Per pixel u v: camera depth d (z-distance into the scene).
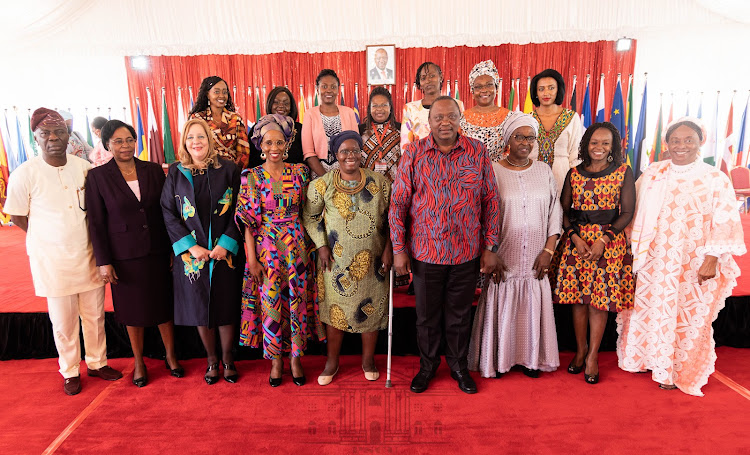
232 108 3.27
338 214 2.43
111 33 6.70
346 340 3.04
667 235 2.45
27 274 4.04
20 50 6.78
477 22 6.51
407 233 2.49
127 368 2.90
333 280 2.50
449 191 2.27
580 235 2.57
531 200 2.48
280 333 2.54
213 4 6.57
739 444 2.02
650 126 6.90
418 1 6.47
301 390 2.56
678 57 6.64
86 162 2.64
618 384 2.57
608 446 2.02
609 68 6.57
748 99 6.68
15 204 2.43
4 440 2.15
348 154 2.36
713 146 6.82
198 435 2.15
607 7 6.43
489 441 2.07
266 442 2.09
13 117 7.03
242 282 2.68
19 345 3.06
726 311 3.05
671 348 2.47
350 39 6.64
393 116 3.38
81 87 6.96
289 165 2.55
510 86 6.66
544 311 2.61
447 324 2.52
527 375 2.67
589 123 6.68
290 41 6.66
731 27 6.47
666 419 2.22
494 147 2.86
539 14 6.46
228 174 2.56
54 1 6.23
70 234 2.50
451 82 6.68
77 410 2.40
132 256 2.51
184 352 3.03
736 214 2.32
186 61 6.78
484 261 2.41
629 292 2.57
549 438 2.08
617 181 2.48
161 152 7.02
